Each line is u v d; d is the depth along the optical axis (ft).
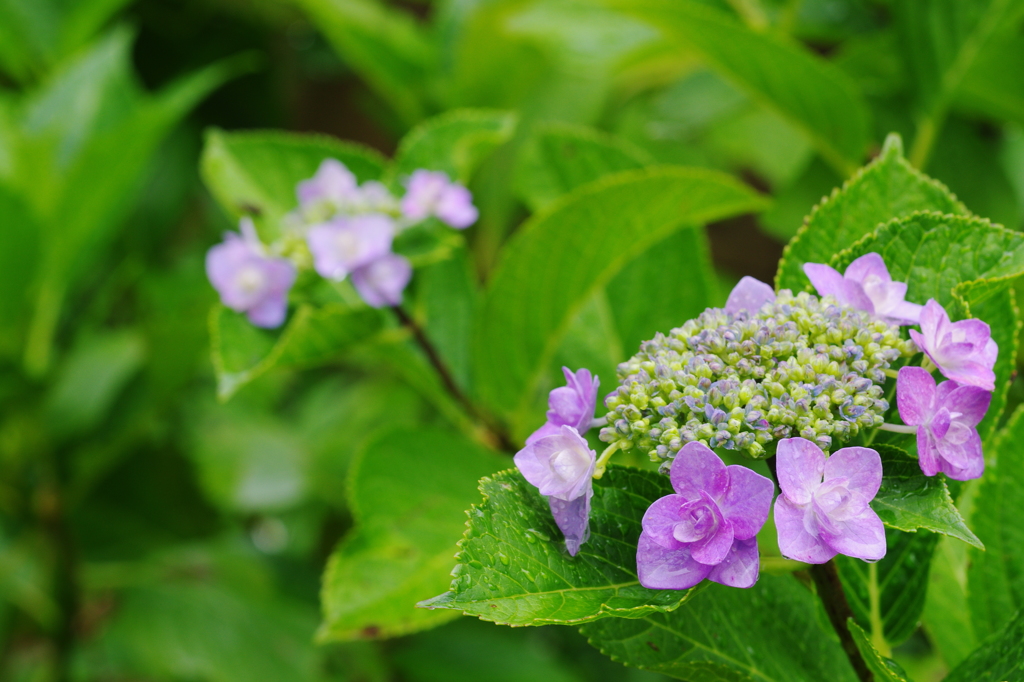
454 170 2.52
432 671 3.58
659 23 2.44
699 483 1.73
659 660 1.84
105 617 3.69
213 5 4.84
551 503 1.77
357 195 2.35
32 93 3.93
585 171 2.58
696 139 3.87
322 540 4.27
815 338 1.80
